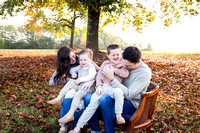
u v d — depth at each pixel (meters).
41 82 6.37
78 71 3.18
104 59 9.65
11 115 3.74
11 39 44.56
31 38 44.38
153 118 3.80
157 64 9.12
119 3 9.18
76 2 9.62
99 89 2.72
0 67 8.54
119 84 2.59
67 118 2.71
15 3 8.74
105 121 2.59
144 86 2.57
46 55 13.41
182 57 12.13
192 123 3.64
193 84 6.24
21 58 11.41
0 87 5.69
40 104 4.36
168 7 11.46
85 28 22.03
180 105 4.57
